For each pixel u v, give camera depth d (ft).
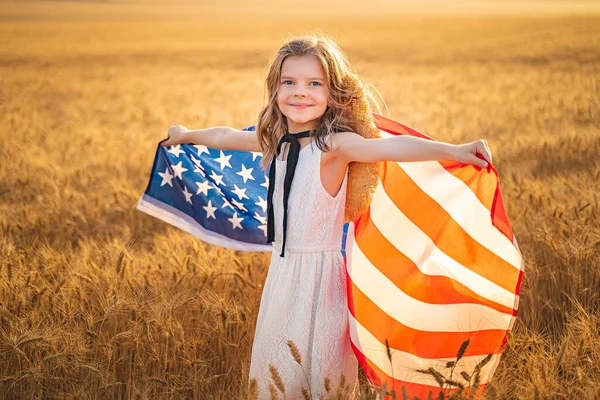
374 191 10.19
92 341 12.14
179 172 12.94
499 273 10.28
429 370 9.25
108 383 11.56
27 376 11.02
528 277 14.49
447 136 38.34
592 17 261.24
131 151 35.17
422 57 126.52
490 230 10.12
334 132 9.91
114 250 16.24
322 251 10.07
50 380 11.64
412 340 10.49
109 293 13.23
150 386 11.46
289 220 9.98
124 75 104.83
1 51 151.74
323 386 9.97
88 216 22.15
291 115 9.77
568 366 10.25
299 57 9.70
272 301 10.12
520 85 73.46
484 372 10.23
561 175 24.08
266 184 12.59
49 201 22.95
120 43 183.83
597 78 76.23
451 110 53.31
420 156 9.34
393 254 10.56
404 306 10.51
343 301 10.29
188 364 11.63
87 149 35.06
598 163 25.03
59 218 21.59
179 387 11.51
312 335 10.08
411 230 10.61
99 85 88.58
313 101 9.71
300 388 10.07
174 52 152.87
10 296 12.96
